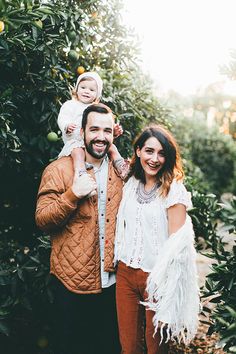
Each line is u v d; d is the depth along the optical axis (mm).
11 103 3020
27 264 3289
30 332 3633
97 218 2619
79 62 3559
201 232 4051
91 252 2590
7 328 3184
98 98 3199
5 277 3238
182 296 2418
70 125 2914
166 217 2521
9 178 3781
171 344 3643
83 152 2709
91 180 2498
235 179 9891
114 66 3893
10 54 3088
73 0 3463
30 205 3957
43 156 3570
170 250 2402
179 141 8219
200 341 3688
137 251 2539
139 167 2627
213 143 9812
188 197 2518
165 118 4500
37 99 3283
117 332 2828
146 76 4750
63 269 2617
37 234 4039
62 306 2674
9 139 3025
